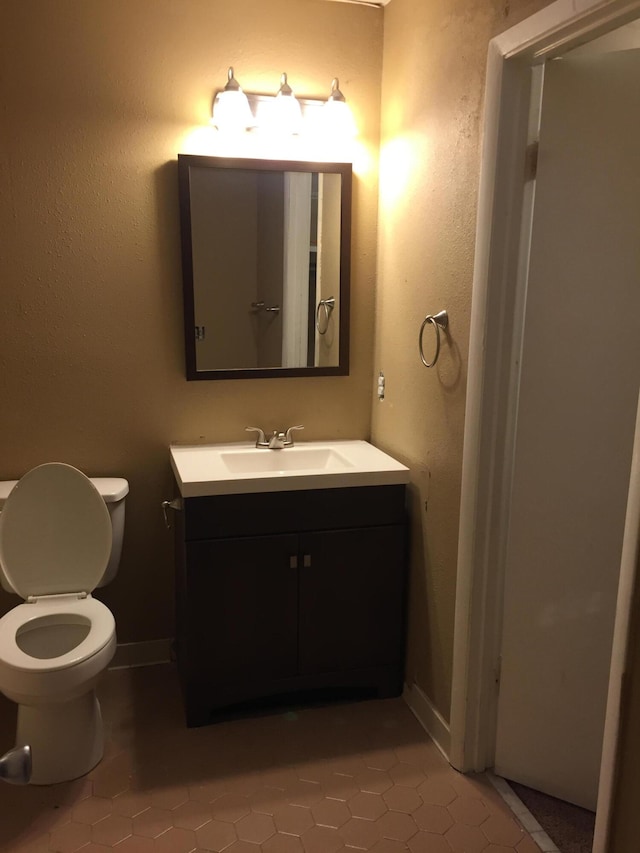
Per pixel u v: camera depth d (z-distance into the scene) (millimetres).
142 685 2596
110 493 2389
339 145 2561
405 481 2369
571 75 1681
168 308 2547
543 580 1930
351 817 1947
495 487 1974
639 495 1352
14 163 2320
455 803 2008
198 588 2254
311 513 2311
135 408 2588
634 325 1722
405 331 2443
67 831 1883
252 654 2350
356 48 2545
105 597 2691
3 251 2363
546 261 1771
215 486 2193
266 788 2061
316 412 2779
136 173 2426
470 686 2082
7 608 2561
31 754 2053
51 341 2463
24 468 2523
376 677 2498
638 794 1413
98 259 2449
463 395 2045
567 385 1808
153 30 2354
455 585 2139
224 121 2402
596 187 1707
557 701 1979
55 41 2281
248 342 2627
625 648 1396
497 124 1765
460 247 2025
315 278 2645
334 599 2391
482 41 1849
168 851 1818
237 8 2412
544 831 1907
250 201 2529
